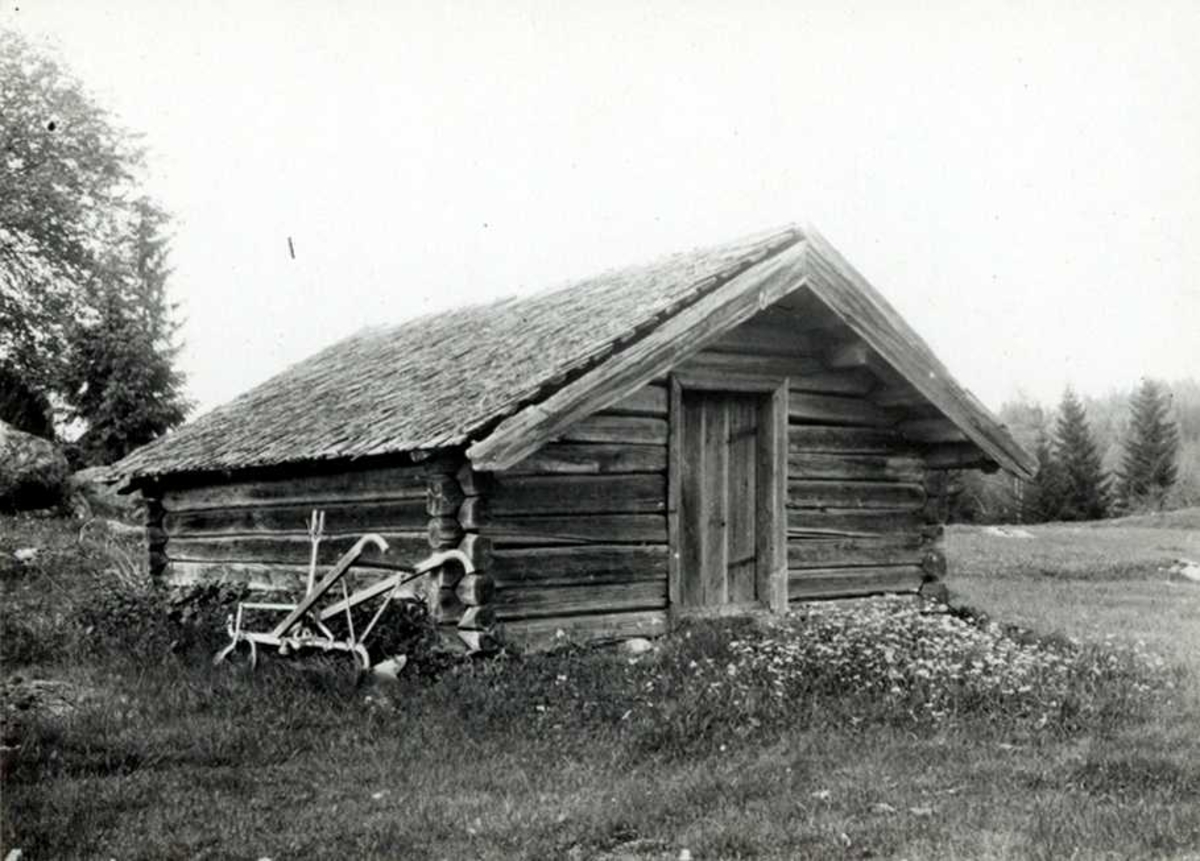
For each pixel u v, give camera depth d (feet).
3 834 18.60
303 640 31.27
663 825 19.13
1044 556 83.66
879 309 36.65
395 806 20.36
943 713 26.09
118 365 105.81
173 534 46.83
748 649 29.91
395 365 43.73
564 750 23.75
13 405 101.24
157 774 22.57
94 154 120.57
